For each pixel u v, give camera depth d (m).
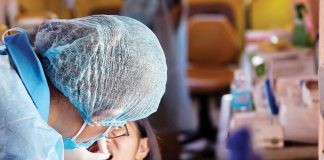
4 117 1.05
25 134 1.05
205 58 4.11
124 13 2.83
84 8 4.25
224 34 4.05
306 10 2.67
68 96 1.18
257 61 2.55
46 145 1.06
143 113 1.28
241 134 2.03
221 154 2.58
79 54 1.18
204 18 4.13
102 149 1.30
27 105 1.07
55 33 1.21
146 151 1.68
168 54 2.87
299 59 2.53
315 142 2.01
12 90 1.08
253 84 2.49
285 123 2.03
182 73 3.02
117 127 1.38
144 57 1.21
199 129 4.12
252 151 2.00
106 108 1.21
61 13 4.19
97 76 1.18
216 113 4.34
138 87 1.21
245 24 4.46
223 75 3.97
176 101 2.95
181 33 3.95
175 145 3.28
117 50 1.19
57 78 1.17
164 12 2.83
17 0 3.39
